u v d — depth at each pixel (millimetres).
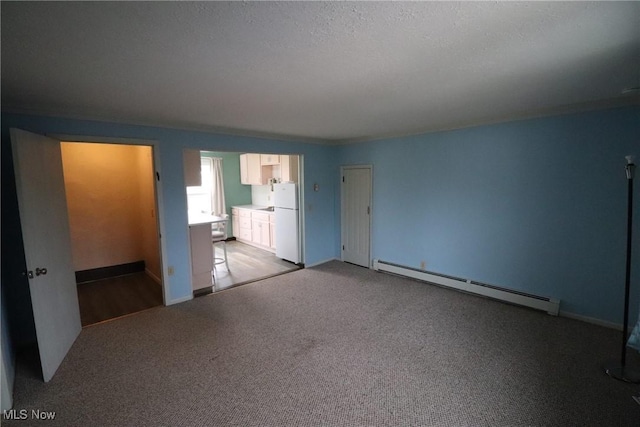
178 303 3732
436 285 4207
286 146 4789
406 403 2023
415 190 4348
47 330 2334
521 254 3438
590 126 2883
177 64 1780
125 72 1900
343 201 5434
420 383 2215
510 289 3525
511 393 2100
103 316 3402
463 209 3867
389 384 2213
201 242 4035
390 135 4535
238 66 1823
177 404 2041
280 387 2195
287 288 4191
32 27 1320
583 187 2975
